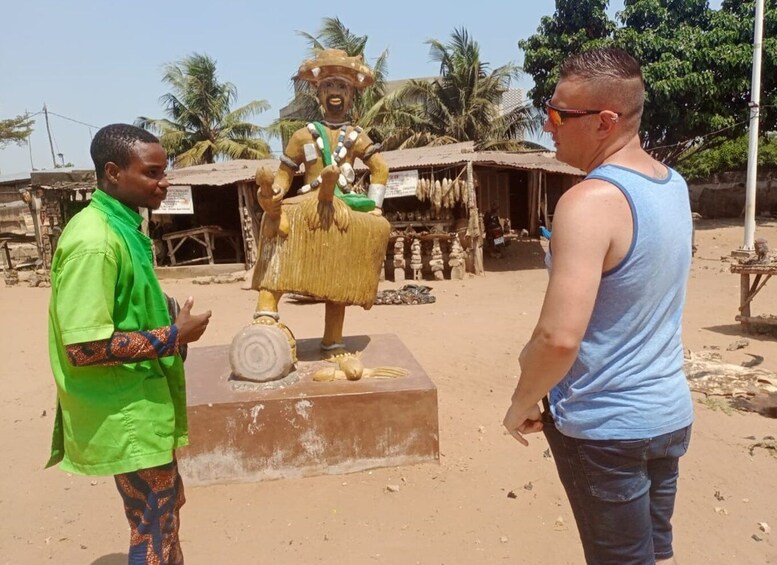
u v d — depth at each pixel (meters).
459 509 3.42
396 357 4.61
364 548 3.08
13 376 6.77
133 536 2.25
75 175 16.67
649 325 1.73
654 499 2.00
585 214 1.62
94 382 2.11
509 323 8.52
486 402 5.15
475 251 14.12
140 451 2.13
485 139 25.45
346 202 4.38
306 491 3.66
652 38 18.55
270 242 4.20
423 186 13.40
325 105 4.60
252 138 29.20
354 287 4.32
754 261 7.48
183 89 28.03
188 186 15.11
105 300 2.01
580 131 1.81
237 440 3.76
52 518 3.55
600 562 1.88
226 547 3.12
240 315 10.06
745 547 3.01
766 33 18.45
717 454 4.05
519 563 2.92
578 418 1.78
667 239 1.68
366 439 3.86
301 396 3.79
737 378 5.45
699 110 18.86
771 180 22.88
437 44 25.12
